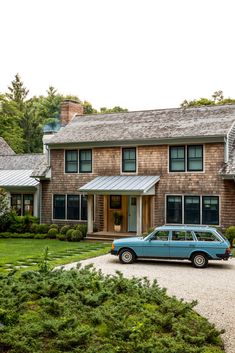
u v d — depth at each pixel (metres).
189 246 16.59
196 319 9.20
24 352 6.48
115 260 18.14
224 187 23.25
